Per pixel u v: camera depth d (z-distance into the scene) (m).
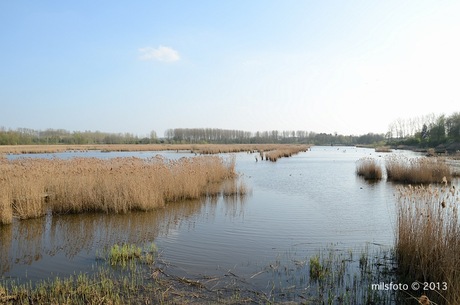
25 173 17.52
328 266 8.40
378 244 10.41
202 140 130.12
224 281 7.61
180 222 13.14
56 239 10.95
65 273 8.12
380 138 143.38
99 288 7.10
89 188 15.02
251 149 76.31
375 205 16.61
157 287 7.23
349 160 49.84
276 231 11.89
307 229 12.17
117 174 17.17
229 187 20.00
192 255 9.38
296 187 22.58
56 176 17.81
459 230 7.47
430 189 9.12
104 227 12.39
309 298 6.78
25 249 9.95
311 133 172.38
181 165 21.00
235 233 11.64
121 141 104.62
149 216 14.08
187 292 7.02
